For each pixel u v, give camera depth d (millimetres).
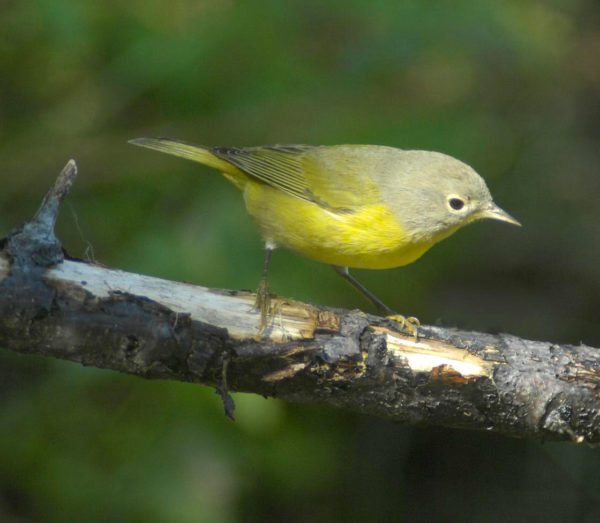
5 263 6449
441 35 11844
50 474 11523
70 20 11156
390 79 12750
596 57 14508
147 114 12938
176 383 11453
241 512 12867
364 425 14148
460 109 13023
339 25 12562
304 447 12398
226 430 11570
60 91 12914
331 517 13664
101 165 12555
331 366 6926
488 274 14703
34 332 6512
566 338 14414
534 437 7391
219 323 6793
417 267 13203
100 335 6574
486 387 7109
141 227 11969
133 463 11484
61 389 11828
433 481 14188
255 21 11859
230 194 11812
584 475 13977
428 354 7062
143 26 12062
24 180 12539
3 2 11758
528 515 13852
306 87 12352
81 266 6680
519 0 13320
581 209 15109
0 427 11789
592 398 7141
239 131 12672
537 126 14992
